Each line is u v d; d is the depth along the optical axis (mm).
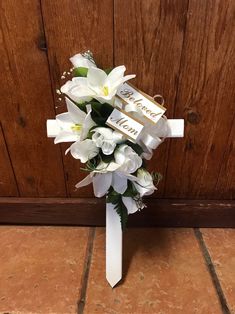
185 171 799
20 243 811
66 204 833
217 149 763
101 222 853
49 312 643
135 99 548
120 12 601
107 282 706
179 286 699
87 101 537
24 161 795
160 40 627
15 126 744
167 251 786
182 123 595
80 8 600
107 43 635
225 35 619
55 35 628
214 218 841
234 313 646
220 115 714
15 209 847
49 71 670
